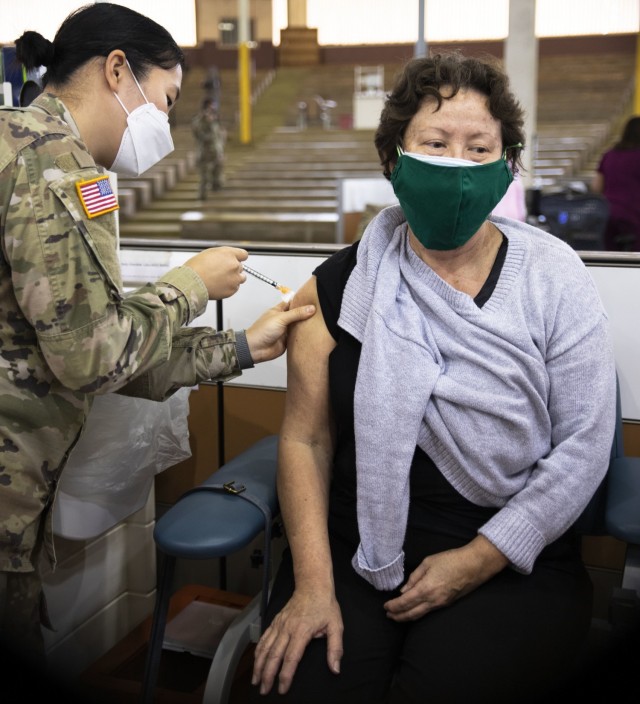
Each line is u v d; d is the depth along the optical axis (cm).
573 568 134
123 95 127
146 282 193
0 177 111
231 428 196
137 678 173
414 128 134
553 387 132
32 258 112
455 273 137
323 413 142
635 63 1608
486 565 126
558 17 1672
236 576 203
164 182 1176
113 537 185
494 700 119
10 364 119
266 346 140
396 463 128
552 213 377
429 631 125
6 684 129
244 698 167
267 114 1584
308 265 182
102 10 126
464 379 129
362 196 404
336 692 121
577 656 126
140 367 122
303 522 135
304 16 1783
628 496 135
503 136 135
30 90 152
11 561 123
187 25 1788
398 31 1736
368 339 131
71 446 128
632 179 375
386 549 130
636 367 163
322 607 127
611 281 162
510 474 131
